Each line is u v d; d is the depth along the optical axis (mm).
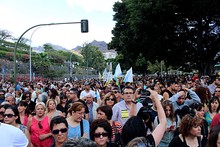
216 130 4117
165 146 6168
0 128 3150
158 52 37625
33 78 48969
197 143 5121
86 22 22844
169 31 34938
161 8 31344
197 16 33969
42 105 6672
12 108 6051
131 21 33844
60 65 76688
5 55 62219
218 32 37281
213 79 16172
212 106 7559
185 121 5078
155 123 5559
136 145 3092
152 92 4176
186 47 37812
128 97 6520
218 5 30656
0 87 24641
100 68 100875
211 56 38250
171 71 93375
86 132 5539
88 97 8695
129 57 41469
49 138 6520
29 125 6684
